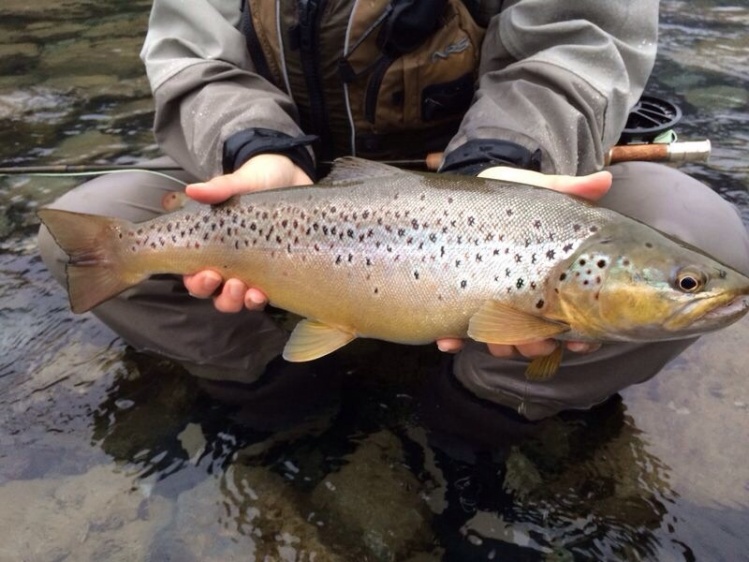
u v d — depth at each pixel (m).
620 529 0.57
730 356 0.74
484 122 0.65
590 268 0.50
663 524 0.57
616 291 0.50
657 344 0.61
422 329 0.55
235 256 0.59
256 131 0.65
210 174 0.69
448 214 0.53
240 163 0.64
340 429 0.67
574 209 0.52
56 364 0.75
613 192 0.68
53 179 1.11
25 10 1.96
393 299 0.54
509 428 0.67
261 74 0.77
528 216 0.52
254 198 0.59
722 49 1.54
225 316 0.70
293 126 0.69
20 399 0.70
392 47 0.70
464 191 0.54
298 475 0.62
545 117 0.65
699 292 0.48
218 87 0.72
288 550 0.56
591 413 0.68
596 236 0.51
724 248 0.62
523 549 0.55
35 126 1.28
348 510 0.59
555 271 0.51
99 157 1.16
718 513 0.58
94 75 1.51
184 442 0.66
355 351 0.77
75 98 1.40
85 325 0.81
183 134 0.75
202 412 0.69
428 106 0.74
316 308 0.58
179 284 0.69
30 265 0.91
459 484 0.61
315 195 0.57
